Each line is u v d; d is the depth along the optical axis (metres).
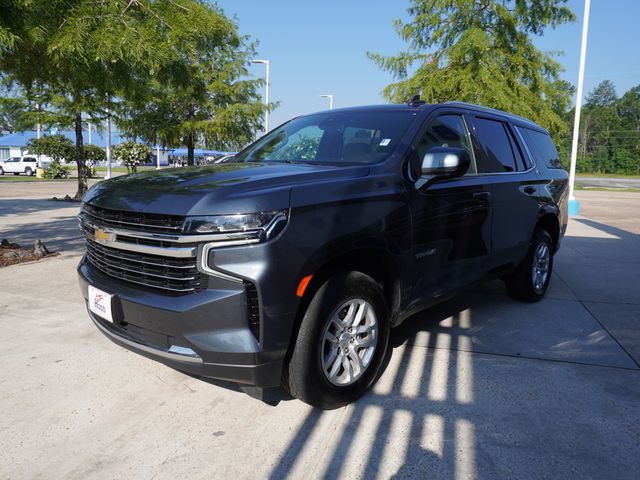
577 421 2.91
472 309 5.06
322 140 3.93
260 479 2.40
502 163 4.62
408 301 3.46
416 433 2.78
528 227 4.90
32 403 3.07
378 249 3.10
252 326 2.57
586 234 11.00
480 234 4.13
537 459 2.55
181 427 2.83
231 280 2.52
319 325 2.78
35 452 2.60
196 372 2.67
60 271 6.21
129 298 2.79
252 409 3.03
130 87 6.77
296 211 2.64
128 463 2.51
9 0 4.79
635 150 91.81
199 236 2.51
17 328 4.28
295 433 2.78
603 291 5.86
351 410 3.02
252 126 20.06
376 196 3.10
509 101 13.98
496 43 15.02
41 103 16.31
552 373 3.55
